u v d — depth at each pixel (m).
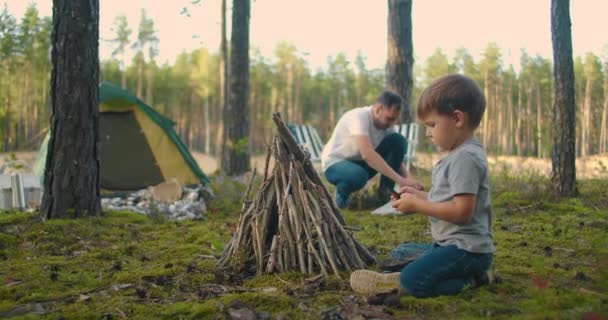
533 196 6.57
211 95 50.84
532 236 4.48
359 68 55.09
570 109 6.55
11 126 39.22
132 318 2.57
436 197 2.88
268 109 54.22
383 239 4.55
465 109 2.79
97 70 5.57
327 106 56.41
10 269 3.62
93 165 5.57
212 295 2.93
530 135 44.31
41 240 4.53
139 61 47.62
